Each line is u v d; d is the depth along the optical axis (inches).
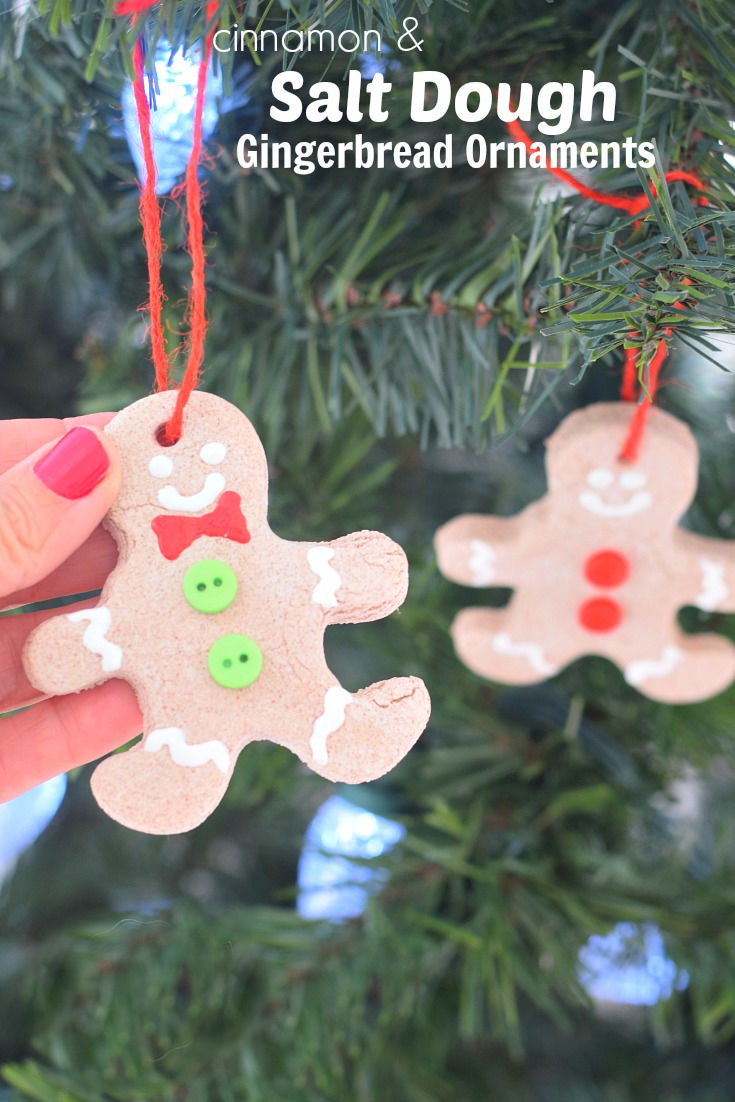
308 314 12.8
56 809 15.8
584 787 14.5
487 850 14.2
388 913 13.9
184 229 12.7
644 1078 15.2
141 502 10.8
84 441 10.5
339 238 12.6
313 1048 13.3
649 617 13.4
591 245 11.5
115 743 11.9
